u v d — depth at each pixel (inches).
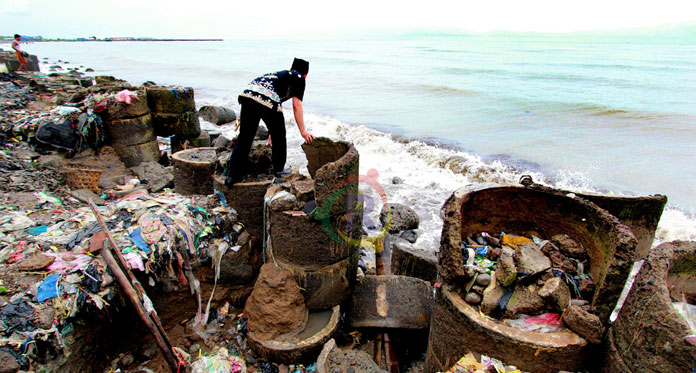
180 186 190.9
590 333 88.8
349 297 145.6
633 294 84.1
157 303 134.3
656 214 121.9
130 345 127.3
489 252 115.1
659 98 612.4
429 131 490.6
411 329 137.6
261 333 129.0
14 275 110.0
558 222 116.6
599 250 102.8
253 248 158.9
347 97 748.0
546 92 697.6
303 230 128.6
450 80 894.4
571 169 346.6
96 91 314.2
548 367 91.6
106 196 201.6
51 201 171.0
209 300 147.0
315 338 127.7
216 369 117.5
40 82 526.0
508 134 463.2
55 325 100.4
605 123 492.1
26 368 92.7
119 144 248.2
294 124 520.4
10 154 218.5
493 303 99.3
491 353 95.0
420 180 331.9
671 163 349.7
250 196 155.3
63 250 123.5
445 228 105.8
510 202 121.8
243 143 152.5
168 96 282.7
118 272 110.9
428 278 172.4
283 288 130.5
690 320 78.8
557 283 99.8
